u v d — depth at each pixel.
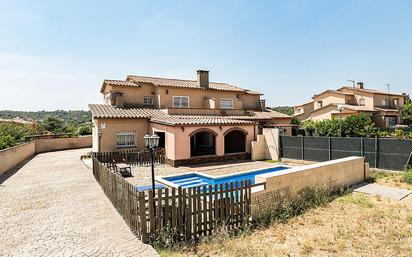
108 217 8.00
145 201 6.26
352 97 44.28
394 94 45.00
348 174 11.86
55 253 5.74
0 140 21.36
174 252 5.83
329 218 8.00
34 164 20.14
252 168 17.34
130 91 25.89
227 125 20.55
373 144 15.35
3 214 8.38
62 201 9.80
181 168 17.50
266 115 30.03
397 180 12.78
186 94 27.42
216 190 7.05
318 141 18.12
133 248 5.91
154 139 7.18
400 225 7.38
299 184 9.32
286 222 7.74
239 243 6.39
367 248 6.10
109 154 17.86
